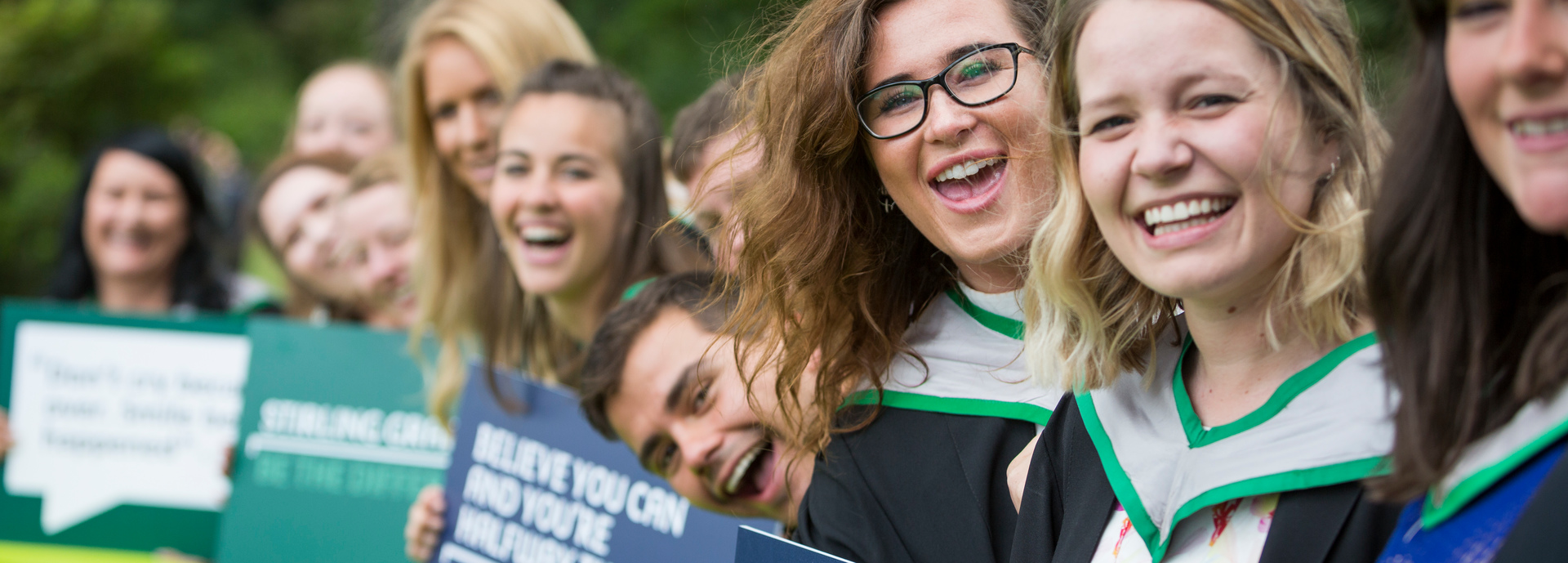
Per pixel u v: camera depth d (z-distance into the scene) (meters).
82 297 5.12
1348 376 1.29
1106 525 1.49
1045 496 1.64
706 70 2.84
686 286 2.39
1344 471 1.25
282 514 3.57
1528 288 1.13
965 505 1.82
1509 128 1.05
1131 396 1.50
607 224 2.92
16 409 4.25
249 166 22.30
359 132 5.63
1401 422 1.16
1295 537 1.27
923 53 1.84
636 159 2.96
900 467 1.91
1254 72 1.25
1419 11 1.14
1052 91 1.46
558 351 3.28
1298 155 1.25
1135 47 1.28
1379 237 1.17
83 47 13.55
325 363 3.64
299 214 4.46
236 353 4.21
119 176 4.93
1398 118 1.17
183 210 5.08
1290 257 1.29
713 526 2.45
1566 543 1.02
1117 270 1.49
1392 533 1.24
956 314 2.00
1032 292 1.64
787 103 1.95
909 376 1.98
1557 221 1.03
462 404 2.98
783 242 1.97
